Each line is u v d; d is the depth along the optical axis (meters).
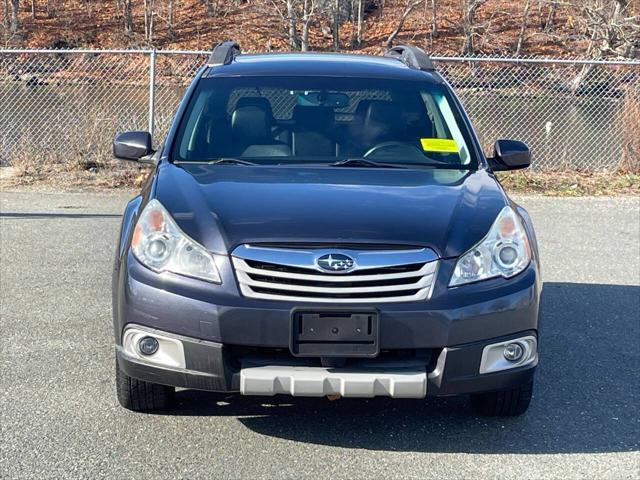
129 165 12.81
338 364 4.04
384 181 4.80
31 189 11.58
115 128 13.14
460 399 5.00
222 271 4.04
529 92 16.42
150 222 4.31
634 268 8.29
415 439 4.45
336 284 4.00
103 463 4.09
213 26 48.91
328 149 5.29
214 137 5.34
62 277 7.46
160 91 15.73
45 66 16.28
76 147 12.95
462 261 4.13
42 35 48.75
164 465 4.09
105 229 9.36
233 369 4.07
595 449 4.38
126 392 4.53
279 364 4.06
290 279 4.01
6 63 16.64
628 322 6.61
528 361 4.25
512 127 14.74
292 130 5.40
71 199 11.05
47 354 5.58
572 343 6.11
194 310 4.02
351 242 4.06
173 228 4.22
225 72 5.83
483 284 4.14
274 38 41.31
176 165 5.05
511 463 4.20
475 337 4.08
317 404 4.86
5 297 6.84
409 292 4.04
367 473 4.05
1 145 13.09
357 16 47.88
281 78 5.75
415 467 4.13
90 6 52.12
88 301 6.77
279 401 4.89
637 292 7.46
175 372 4.09
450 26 46.50
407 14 42.97
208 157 5.20
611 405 4.97
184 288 4.06
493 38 42.91
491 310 4.10
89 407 4.73
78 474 3.97
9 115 13.76
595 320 6.66
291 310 3.95
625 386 5.28
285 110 5.55
